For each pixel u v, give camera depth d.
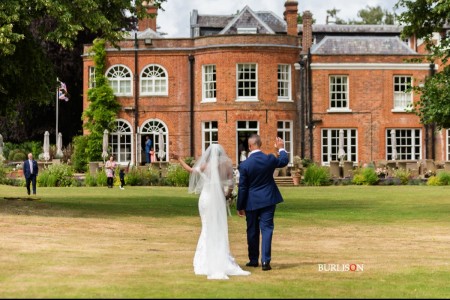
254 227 14.52
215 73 53.12
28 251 15.80
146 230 21.05
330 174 48.53
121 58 53.81
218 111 52.75
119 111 53.72
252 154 14.39
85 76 54.44
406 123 54.72
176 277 13.16
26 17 24.41
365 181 46.09
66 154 55.75
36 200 28.25
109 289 11.74
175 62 53.84
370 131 54.62
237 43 52.53
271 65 52.88
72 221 22.25
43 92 26.98
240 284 12.59
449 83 27.52
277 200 14.34
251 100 52.62
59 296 11.12
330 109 54.31
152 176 45.78
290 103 53.47
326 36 56.88
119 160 53.59
